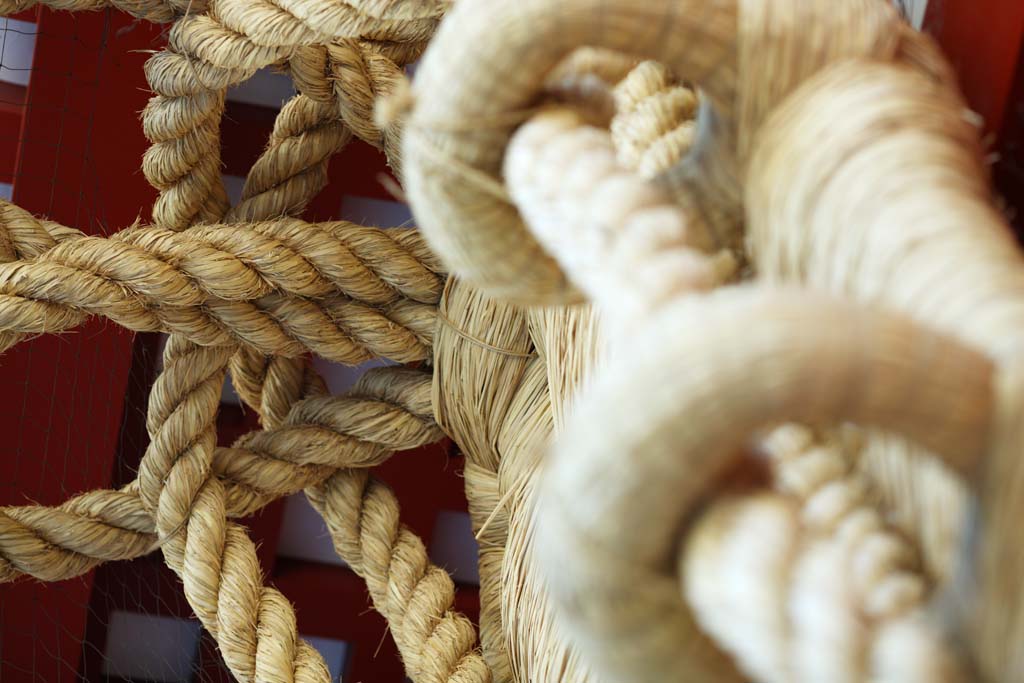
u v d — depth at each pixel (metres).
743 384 0.37
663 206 0.48
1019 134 0.67
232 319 1.22
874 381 0.37
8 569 1.24
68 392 1.54
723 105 0.53
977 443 0.38
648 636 0.43
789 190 0.50
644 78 0.84
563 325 1.01
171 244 1.20
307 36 1.11
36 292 1.17
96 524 1.25
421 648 1.23
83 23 1.48
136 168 1.52
